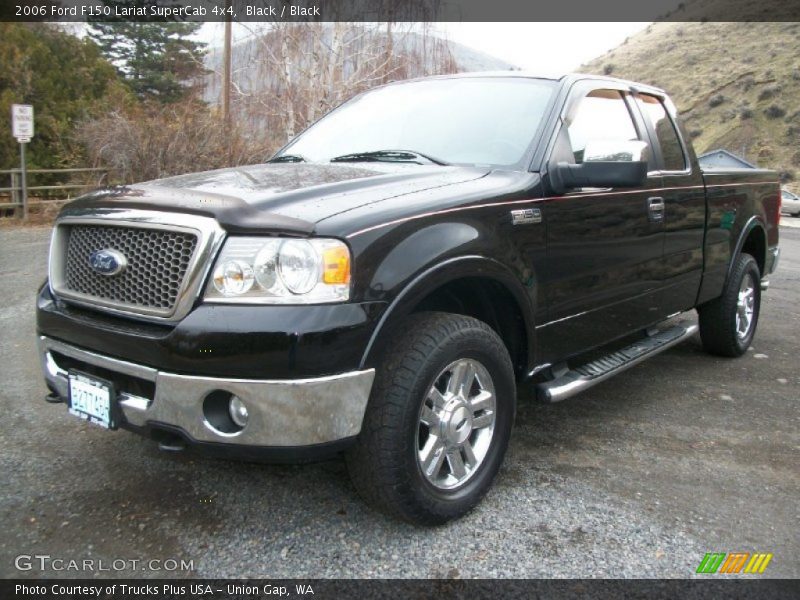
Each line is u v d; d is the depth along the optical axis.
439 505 2.65
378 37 16.53
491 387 2.86
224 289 2.29
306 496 2.96
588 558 2.57
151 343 2.34
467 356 2.69
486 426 2.88
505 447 2.96
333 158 3.62
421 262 2.49
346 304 2.30
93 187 14.53
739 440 3.70
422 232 2.55
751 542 2.71
